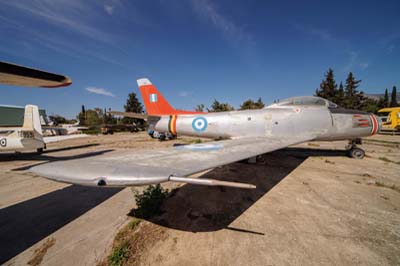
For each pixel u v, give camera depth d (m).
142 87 9.18
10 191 3.82
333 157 6.32
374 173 4.53
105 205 3.10
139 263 1.81
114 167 1.79
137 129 31.61
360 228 2.31
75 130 31.28
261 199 3.19
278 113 5.50
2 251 2.02
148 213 2.69
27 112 8.12
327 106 5.41
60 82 3.43
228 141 4.32
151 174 1.64
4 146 7.43
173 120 7.20
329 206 2.90
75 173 1.71
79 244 2.12
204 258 1.86
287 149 7.93
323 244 2.03
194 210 2.83
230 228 2.36
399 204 2.94
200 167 1.97
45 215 2.81
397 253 1.88
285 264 1.76
